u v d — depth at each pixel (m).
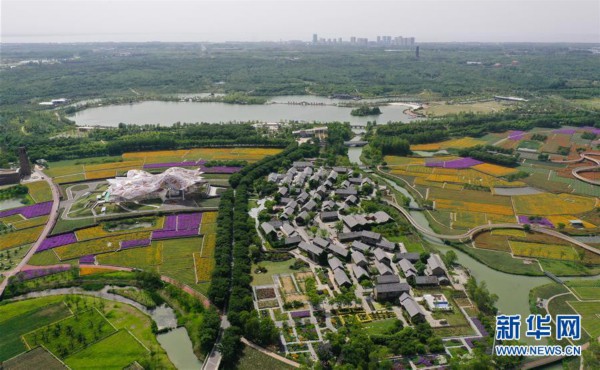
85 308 181.62
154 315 179.88
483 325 174.00
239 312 174.75
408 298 182.88
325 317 179.00
